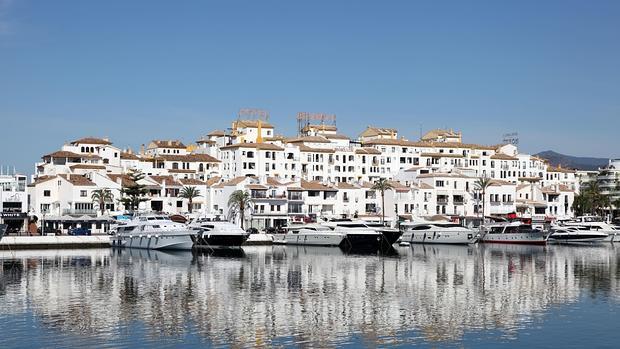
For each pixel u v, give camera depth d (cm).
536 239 17638
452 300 7856
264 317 6850
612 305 7500
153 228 15175
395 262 12275
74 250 15138
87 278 9706
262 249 15750
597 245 17838
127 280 9500
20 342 5784
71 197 18700
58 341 5828
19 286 8856
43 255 13725
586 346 5731
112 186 19312
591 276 10081
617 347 5700
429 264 11906
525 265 11769
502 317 6856
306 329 6334
